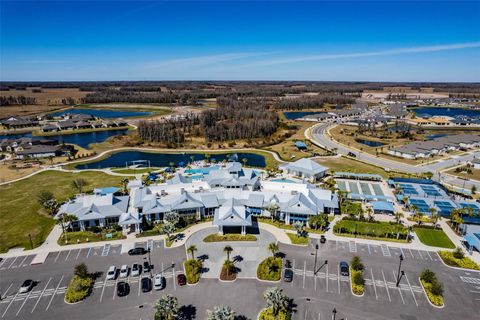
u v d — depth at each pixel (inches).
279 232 3769.7
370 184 5467.5
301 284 2861.7
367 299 2682.1
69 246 3474.4
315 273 3016.7
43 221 4077.3
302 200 4005.9
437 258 3282.5
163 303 2310.5
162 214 4018.2
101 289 2795.3
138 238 3631.9
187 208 4020.7
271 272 2994.6
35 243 3528.5
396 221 4042.8
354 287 2792.8
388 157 7347.4
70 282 2893.7
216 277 2955.2
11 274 3006.9
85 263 3174.2
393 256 3307.1
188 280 2891.2
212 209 4160.9
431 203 4466.0
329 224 3969.0
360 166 6540.4
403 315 2514.8
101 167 6761.8
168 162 7204.7
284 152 7790.4
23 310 2561.5
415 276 2987.2
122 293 2704.2
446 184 5551.2
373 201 4680.1
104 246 3479.3
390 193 5044.3
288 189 4569.4
